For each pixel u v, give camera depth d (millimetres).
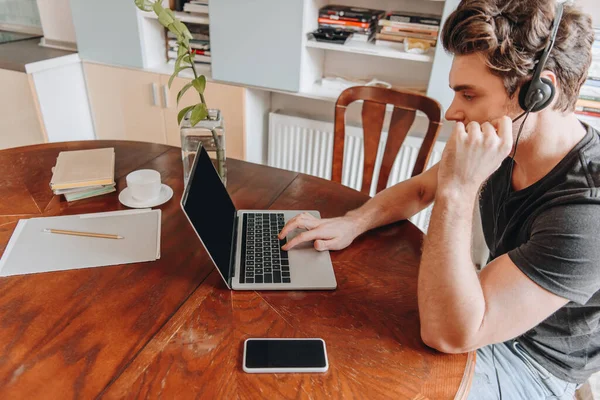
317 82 2230
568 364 906
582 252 667
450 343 694
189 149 1147
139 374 646
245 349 690
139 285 820
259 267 878
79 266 859
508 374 938
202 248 939
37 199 1103
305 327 747
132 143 1457
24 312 743
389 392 645
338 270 897
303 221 980
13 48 2455
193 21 2135
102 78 2438
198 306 779
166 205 1104
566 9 710
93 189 1123
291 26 1914
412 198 1091
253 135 2365
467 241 723
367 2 2076
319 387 644
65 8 2461
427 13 1972
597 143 783
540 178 818
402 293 842
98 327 721
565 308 835
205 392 626
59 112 2424
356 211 1056
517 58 685
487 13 699
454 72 768
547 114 753
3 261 862
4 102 2379
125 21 2193
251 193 1188
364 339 732
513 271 700
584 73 736
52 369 645
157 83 2305
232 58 2098
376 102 1462
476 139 713
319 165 2334
